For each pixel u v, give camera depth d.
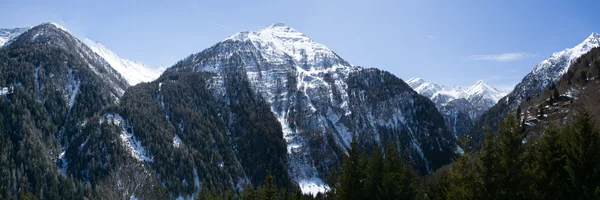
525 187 31.55
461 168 36.78
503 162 32.19
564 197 32.06
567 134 33.59
